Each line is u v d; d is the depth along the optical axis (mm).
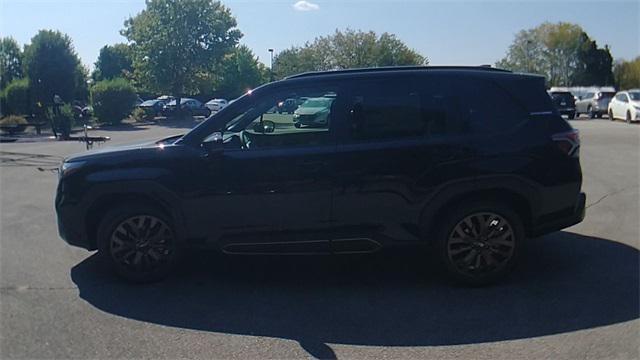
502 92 5117
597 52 77188
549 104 5207
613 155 14539
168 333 4246
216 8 45062
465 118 5039
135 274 5297
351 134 4996
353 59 57344
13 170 13539
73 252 6426
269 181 4992
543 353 3824
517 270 5520
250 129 5133
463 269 5055
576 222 5273
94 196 5172
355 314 4562
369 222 5016
